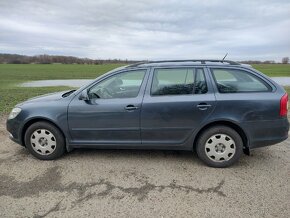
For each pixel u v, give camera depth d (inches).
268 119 184.2
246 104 183.0
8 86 804.0
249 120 184.1
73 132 199.3
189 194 156.9
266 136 186.4
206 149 189.9
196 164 195.9
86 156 211.2
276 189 161.2
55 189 163.9
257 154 213.9
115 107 191.9
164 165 194.7
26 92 599.5
